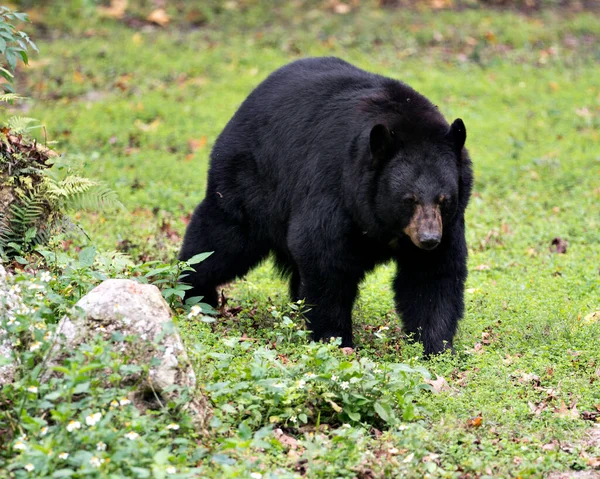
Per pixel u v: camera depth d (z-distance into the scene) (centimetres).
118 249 1488
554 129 2344
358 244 1107
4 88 1166
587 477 789
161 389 778
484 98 2566
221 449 760
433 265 1110
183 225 1689
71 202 1145
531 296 1317
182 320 1057
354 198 1075
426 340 1122
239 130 1254
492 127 2330
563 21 3197
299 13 3222
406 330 1152
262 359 948
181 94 2538
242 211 1252
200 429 781
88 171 1908
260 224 1241
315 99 1172
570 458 817
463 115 2403
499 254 1571
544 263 1512
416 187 1030
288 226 1191
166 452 689
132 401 775
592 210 1797
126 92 2534
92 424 693
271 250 1283
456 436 838
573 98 2572
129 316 802
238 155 1244
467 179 1092
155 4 3228
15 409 740
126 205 1773
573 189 1933
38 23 3022
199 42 2947
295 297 1320
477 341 1152
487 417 888
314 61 1254
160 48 2873
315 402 872
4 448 714
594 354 1077
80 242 1475
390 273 1509
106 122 2305
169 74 2672
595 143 2244
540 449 835
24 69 2627
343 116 1121
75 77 2581
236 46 2912
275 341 1093
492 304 1276
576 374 1016
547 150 2180
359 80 1166
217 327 1160
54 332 802
